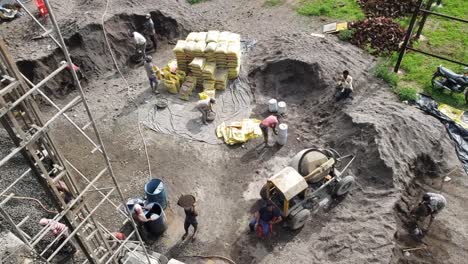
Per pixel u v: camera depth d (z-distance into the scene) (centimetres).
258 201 1305
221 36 1738
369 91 1599
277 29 2036
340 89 1560
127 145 1518
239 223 1252
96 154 1487
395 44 1834
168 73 1705
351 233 1163
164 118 1614
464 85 1549
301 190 1129
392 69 1730
